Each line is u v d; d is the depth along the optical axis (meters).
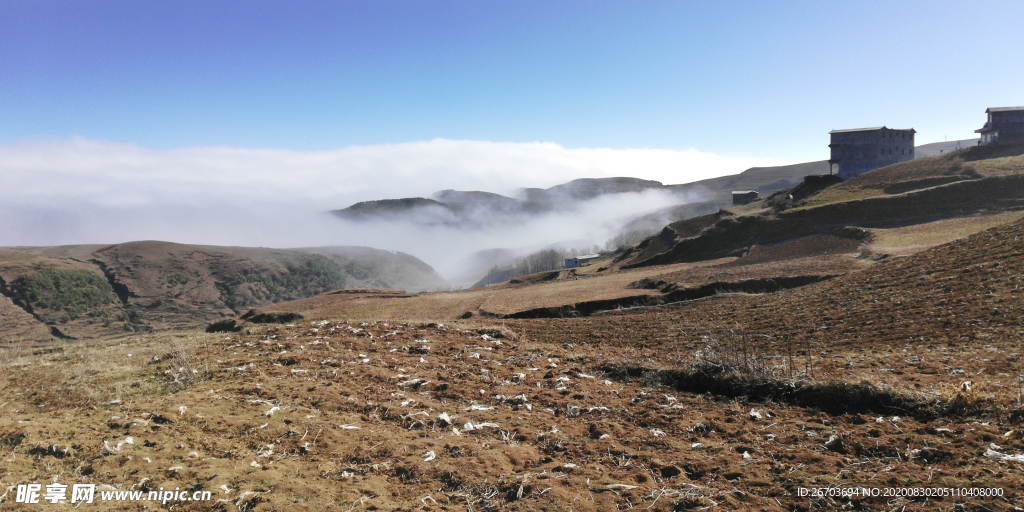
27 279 191.62
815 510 6.94
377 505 7.27
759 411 11.34
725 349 14.88
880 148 104.94
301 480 7.96
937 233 54.50
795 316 27.12
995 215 59.12
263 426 10.12
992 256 28.17
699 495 7.43
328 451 9.16
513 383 13.98
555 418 11.40
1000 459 7.73
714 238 79.44
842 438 9.14
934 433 9.06
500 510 7.16
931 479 7.34
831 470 8.02
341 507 7.18
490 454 8.95
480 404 12.23
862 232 62.06
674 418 11.07
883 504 6.88
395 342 18.91
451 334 20.78
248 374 14.52
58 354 19.88
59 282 197.25
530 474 8.20
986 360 14.33
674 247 81.88
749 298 36.91
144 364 16.77
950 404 10.09
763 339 23.69
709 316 31.72
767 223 76.75
